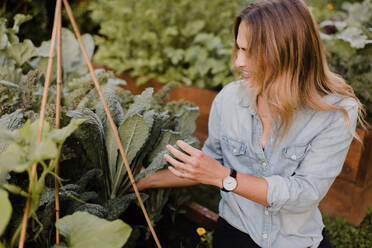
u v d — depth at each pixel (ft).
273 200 3.30
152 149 4.46
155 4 10.89
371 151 6.31
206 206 7.01
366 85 7.09
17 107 4.62
